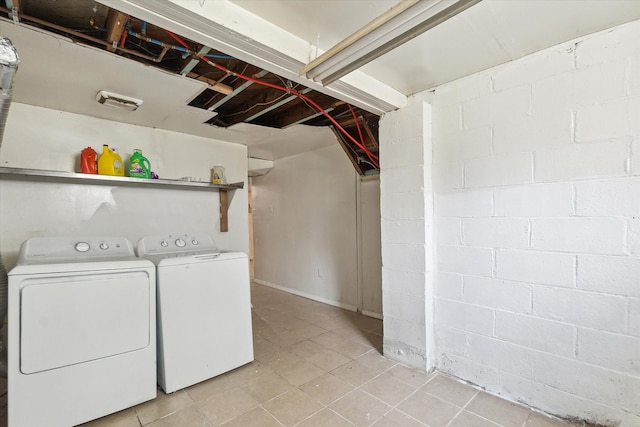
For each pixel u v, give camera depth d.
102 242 2.26
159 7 1.16
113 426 1.70
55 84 2.05
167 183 2.76
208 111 2.57
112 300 1.83
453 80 2.06
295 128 3.14
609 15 1.41
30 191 2.39
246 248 3.67
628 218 1.48
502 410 1.76
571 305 1.64
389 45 1.40
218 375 2.21
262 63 1.57
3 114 1.54
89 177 2.34
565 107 1.64
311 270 4.27
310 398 1.91
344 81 1.83
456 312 2.09
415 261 2.21
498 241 1.89
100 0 1.11
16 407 1.57
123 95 2.23
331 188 3.97
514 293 1.83
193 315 2.11
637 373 1.47
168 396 1.97
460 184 2.05
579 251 1.61
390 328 2.40
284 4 1.30
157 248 2.54
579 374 1.62
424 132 2.14
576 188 1.62
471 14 1.39
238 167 3.66
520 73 1.78
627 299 1.49
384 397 1.90
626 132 1.48
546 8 1.35
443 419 1.69
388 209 2.37
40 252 1.99
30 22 1.42
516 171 1.81
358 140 3.14
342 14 1.37
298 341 2.79
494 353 1.92
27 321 1.60
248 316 2.38
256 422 1.70
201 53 1.68
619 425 1.51
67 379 1.68
